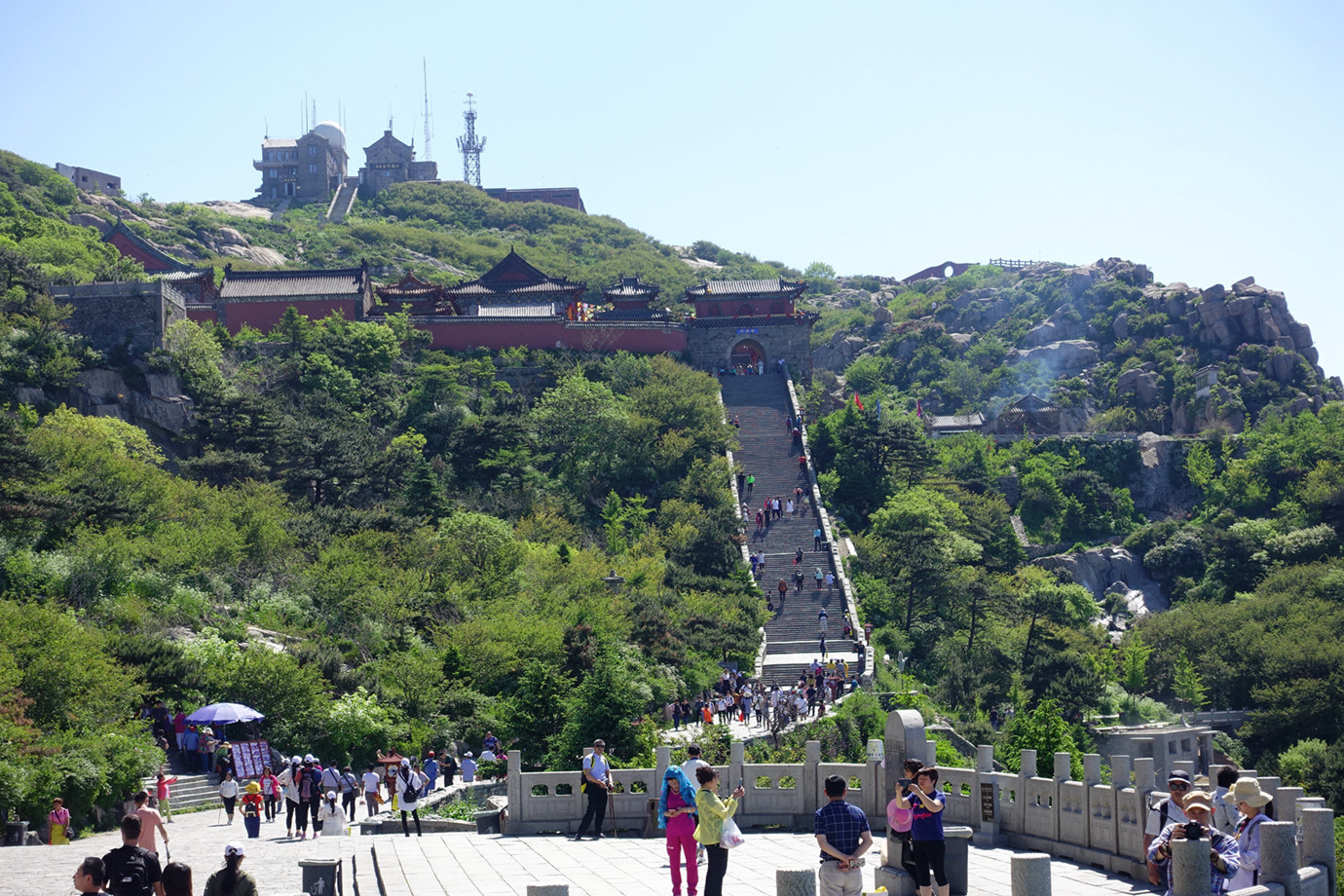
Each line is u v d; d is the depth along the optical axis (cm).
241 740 5403
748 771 3359
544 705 5750
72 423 8569
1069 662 9300
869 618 9694
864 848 1911
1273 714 9931
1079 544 14812
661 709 6800
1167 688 11169
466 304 15625
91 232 16625
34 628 4931
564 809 3444
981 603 10044
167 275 14325
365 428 11631
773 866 2719
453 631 6831
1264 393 19975
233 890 1906
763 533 11000
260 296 14162
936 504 12144
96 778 4406
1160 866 2052
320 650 6259
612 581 8319
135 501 7269
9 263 10144
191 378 10762
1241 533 14350
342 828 3919
